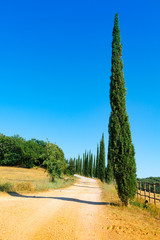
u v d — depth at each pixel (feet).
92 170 282.97
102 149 167.22
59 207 37.42
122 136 44.93
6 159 226.99
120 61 50.06
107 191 73.61
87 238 20.63
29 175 155.94
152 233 23.79
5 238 19.34
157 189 82.07
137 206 43.86
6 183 63.41
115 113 46.68
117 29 52.06
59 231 22.48
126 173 42.93
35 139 266.36
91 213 33.19
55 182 103.50
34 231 22.06
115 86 48.08
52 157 106.52
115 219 29.63
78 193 69.56
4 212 30.01
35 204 39.09
